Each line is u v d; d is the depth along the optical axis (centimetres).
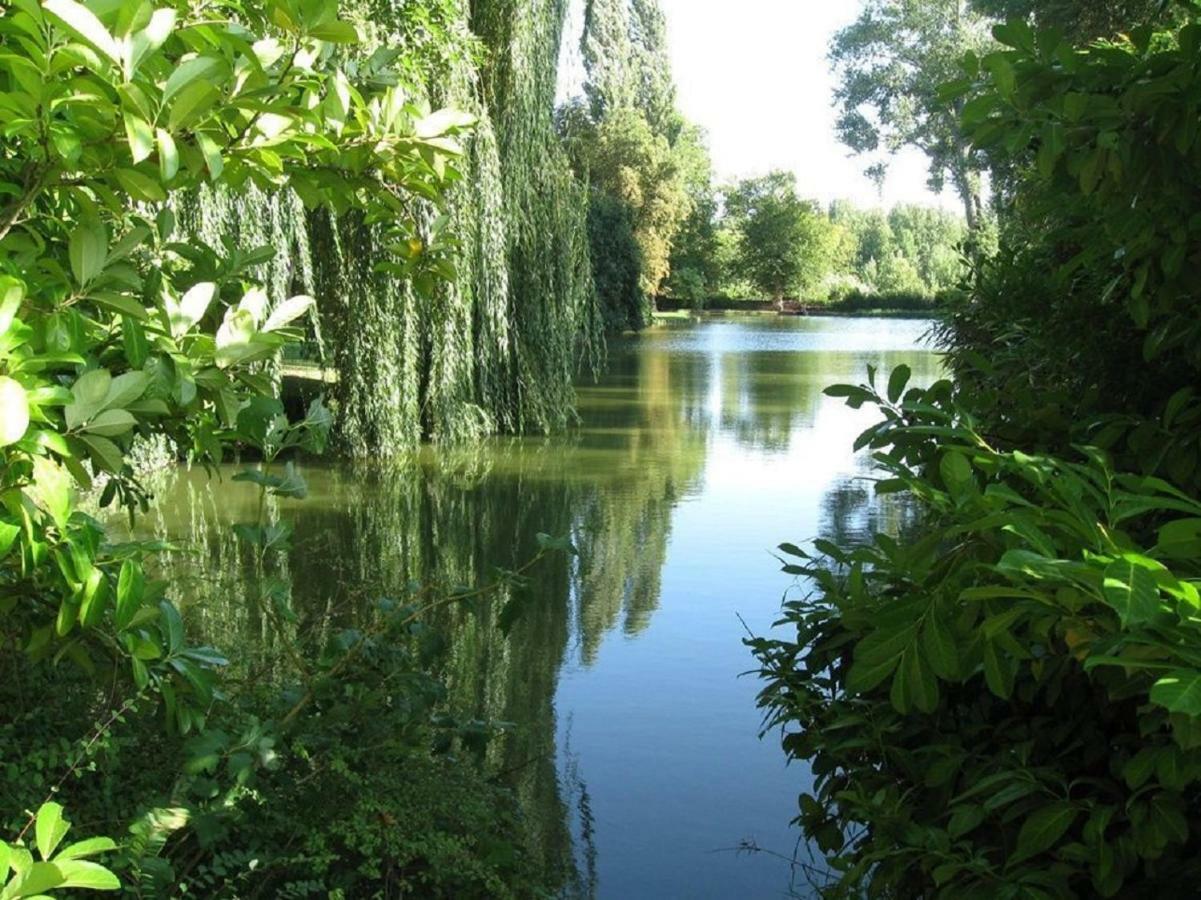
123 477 280
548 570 794
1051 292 371
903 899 294
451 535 897
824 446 1369
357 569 775
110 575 213
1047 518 165
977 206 4112
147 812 257
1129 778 198
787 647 341
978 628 208
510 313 1438
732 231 6106
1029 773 233
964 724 278
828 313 5616
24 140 208
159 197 195
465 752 472
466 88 1224
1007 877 227
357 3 922
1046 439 285
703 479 1150
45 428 179
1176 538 150
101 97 179
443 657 583
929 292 5675
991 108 250
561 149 1517
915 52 4241
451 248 307
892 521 948
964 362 435
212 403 250
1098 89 247
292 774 326
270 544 356
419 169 263
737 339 3425
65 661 322
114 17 178
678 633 657
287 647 374
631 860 397
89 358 206
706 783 461
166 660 230
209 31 196
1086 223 297
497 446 1351
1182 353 287
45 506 187
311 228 1207
